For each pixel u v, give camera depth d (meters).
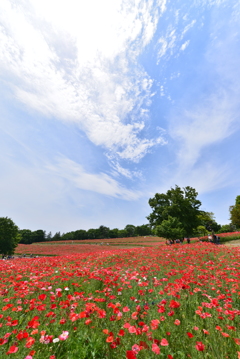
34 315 3.34
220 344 2.47
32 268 7.50
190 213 29.39
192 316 3.26
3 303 3.88
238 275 5.43
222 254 10.28
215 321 3.07
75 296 3.95
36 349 2.33
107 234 97.38
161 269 6.99
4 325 2.91
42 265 8.66
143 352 2.26
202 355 2.26
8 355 2.24
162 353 2.22
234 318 3.14
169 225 23.75
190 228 29.39
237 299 3.96
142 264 8.19
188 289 4.30
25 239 87.81
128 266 7.78
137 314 3.16
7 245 31.94
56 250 39.81
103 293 4.25
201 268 6.88
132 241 56.03
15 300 4.05
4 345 2.45
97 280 5.24
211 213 40.72
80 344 2.32
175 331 2.80
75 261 10.02
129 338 2.62
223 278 5.25
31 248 46.69
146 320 3.13
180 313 3.31
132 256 10.97
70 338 2.46
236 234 27.94
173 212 28.89
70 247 45.09
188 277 4.90
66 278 5.22
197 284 4.35
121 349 2.36
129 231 105.19
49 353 2.21
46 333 2.64
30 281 5.18
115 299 4.04
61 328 2.80
